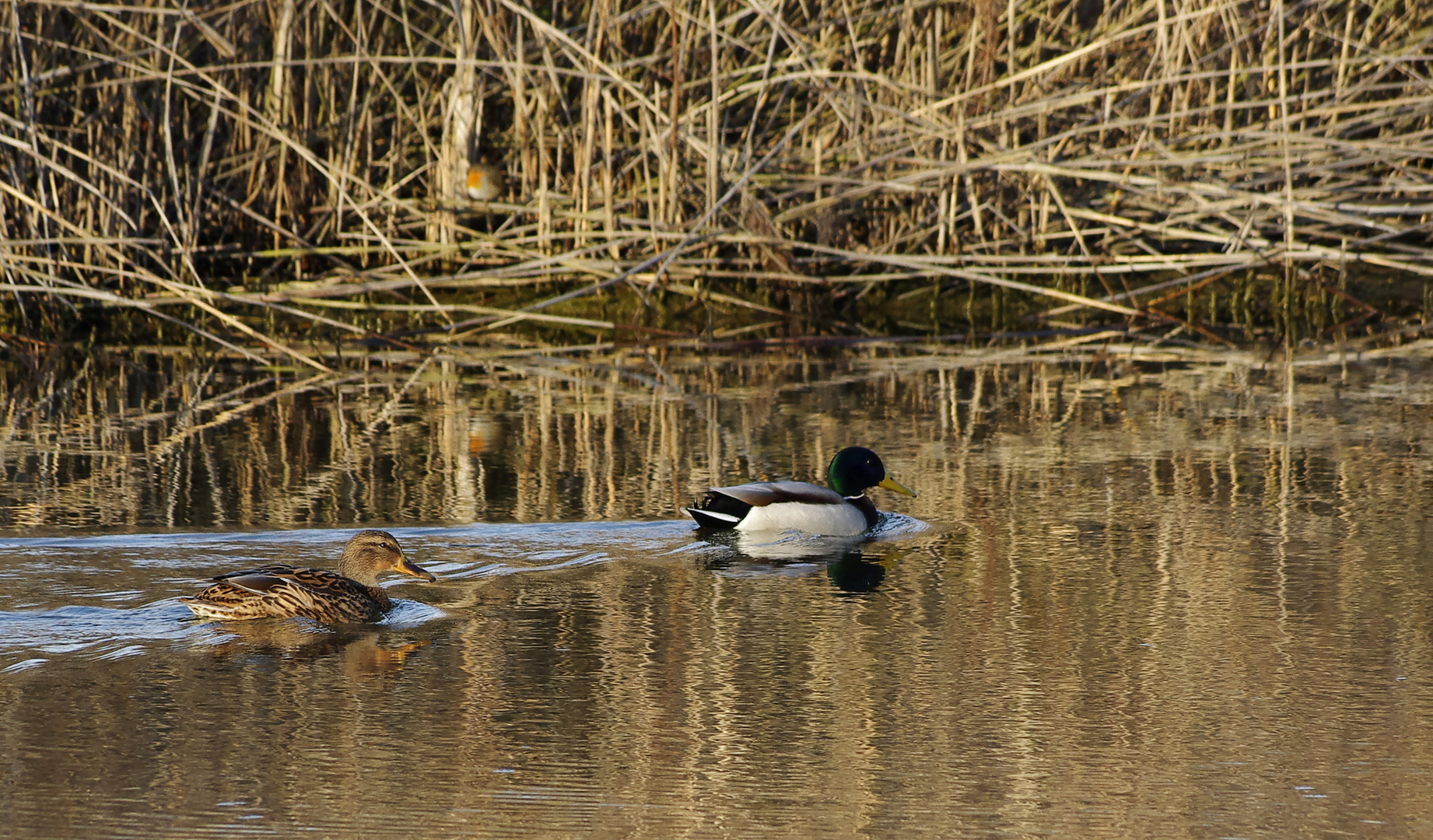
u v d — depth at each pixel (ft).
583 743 24.09
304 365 65.31
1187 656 28.63
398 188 75.87
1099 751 23.94
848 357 67.67
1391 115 74.13
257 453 47.34
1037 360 66.69
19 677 26.84
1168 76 71.05
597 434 50.80
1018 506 41.68
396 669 27.66
